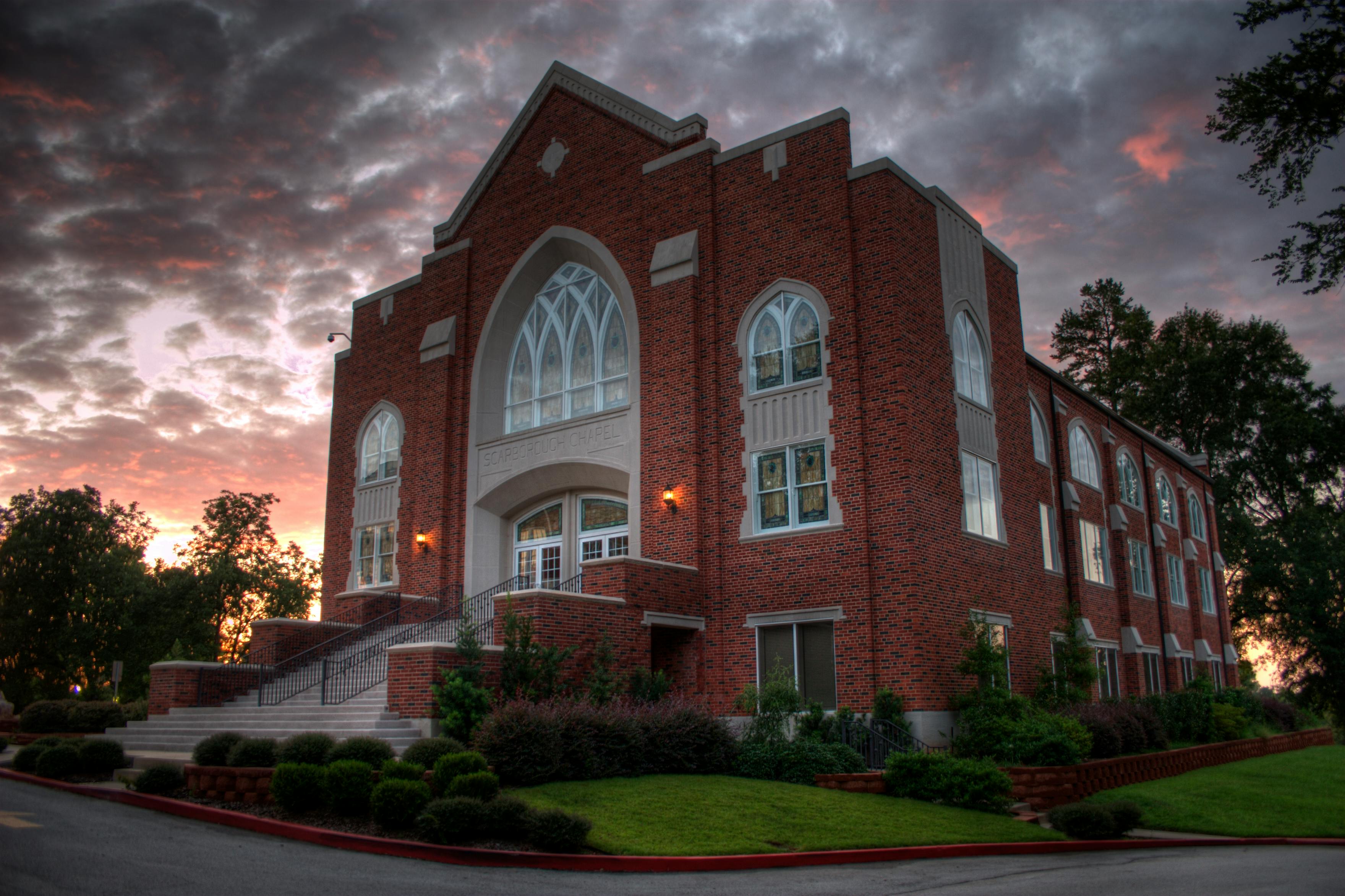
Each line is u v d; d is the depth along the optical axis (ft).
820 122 76.23
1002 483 81.87
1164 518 132.05
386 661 74.13
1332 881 38.22
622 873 37.63
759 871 38.88
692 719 59.16
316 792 43.88
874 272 71.87
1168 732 90.68
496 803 40.60
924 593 66.90
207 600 173.27
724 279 79.00
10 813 41.78
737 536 74.38
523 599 63.98
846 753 58.75
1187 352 194.49
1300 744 115.34
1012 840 47.73
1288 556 163.84
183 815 44.70
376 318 106.83
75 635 167.32
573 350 90.22
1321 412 181.68
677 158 83.25
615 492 85.66
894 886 35.68
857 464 69.87
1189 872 40.73
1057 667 84.33
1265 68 47.70
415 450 98.32
